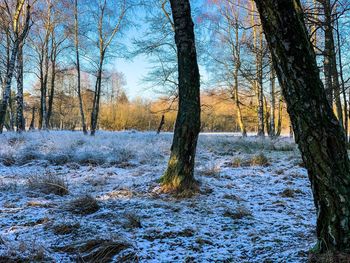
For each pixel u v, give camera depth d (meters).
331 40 8.51
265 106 28.50
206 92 25.03
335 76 10.12
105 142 13.03
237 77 23.08
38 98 37.03
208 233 3.86
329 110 2.58
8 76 14.54
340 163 2.55
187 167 5.86
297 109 2.57
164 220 4.29
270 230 3.96
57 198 5.54
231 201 5.36
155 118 48.59
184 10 6.04
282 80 2.62
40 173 7.60
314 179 2.64
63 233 3.87
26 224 4.15
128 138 15.90
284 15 2.47
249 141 15.21
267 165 8.98
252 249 3.34
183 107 5.96
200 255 3.21
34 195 5.63
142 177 7.02
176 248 3.41
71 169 8.53
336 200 2.55
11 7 17.86
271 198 5.60
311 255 2.76
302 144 2.62
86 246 3.42
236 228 4.04
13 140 12.35
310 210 4.91
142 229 3.96
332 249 2.59
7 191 5.86
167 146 12.33
